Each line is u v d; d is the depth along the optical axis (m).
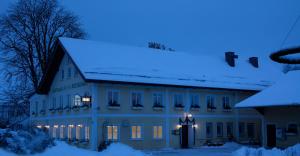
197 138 35.44
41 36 40.75
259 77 43.50
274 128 31.17
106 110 30.58
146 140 32.25
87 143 30.22
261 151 21.86
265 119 31.53
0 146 19.62
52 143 21.84
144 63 35.69
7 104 43.09
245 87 39.31
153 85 32.66
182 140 34.53
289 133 29.70
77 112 32.41
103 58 33.28
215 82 37.75
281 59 16.41
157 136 33.00
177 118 34.41
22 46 39.97
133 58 35.72
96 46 35.00
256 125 40.06
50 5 41.50
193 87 35.06
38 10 40.59
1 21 39.62
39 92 38.16
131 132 31.59
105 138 30.12
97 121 29.98
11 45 39.66
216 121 37.12
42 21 40.66
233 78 40.72
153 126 32.84
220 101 37.84
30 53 40.34
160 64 36.94
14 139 20.11
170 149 32.75
